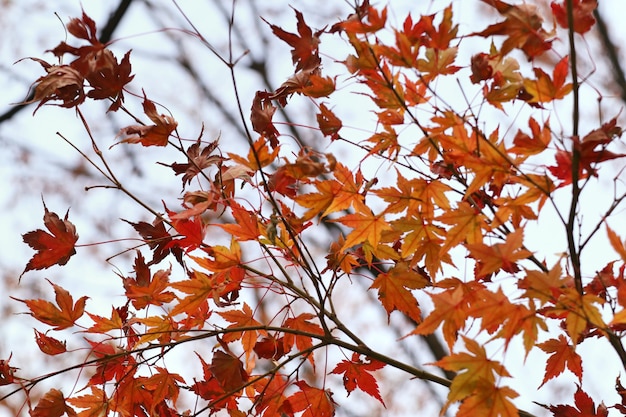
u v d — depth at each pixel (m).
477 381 1.74
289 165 1.84
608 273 1.85
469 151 1.80
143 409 1.95
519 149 1.78
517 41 1.78
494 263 1.75
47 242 1.91
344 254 1.93
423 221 1.87
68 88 1.88
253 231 1.89
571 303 1.75
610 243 1.72
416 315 1.92
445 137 1.80
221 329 1.92
